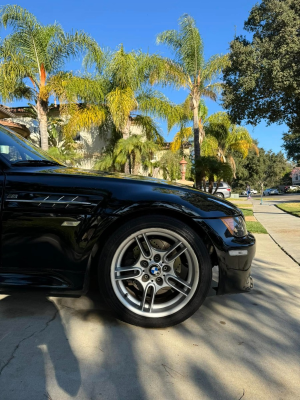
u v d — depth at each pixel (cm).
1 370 163
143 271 215
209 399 146
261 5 1212
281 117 1306
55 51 1335
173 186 238
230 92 1324
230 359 180
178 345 194
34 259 211
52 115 1730
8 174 220
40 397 145
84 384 155
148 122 1702
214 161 1327
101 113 1479
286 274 370
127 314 212
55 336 199
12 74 1246
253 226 804
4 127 299
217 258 217
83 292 211
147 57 1494
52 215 208
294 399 148
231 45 1248
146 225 210
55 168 249
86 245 208
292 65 1078
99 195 213
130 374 164
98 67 1441
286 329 221
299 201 2281
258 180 5431
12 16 1238
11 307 243
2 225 210
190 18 1453
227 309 254
